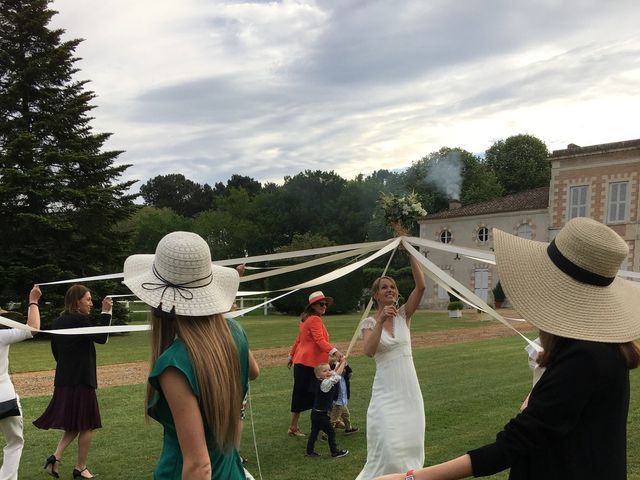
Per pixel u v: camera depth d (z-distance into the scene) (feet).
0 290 59.41
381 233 165.89
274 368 33.53
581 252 5.19
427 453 16.14
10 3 67.72
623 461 4.81
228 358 5.54
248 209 189.47
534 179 180.45
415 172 180.86
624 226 92.63
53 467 14.57
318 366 17.12
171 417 5.40
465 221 116.16
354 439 18.43
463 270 114.42
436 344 46.06
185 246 5.70
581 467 4.63
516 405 22.16
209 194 278.05
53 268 59.82
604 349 4.78
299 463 15.84
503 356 37.32
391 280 13.00
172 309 5.40
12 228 61.67
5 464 12.43
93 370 15.03
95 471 15.30
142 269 6.38
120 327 8.39
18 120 64.49
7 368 12.71
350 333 55.98
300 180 186.70
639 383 26.37
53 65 65.62
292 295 102.06
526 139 186.09
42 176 61.82
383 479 4.95
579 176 98.32
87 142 67.51
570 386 4.60
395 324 12.71
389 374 12.31
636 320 5.08
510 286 5.43
